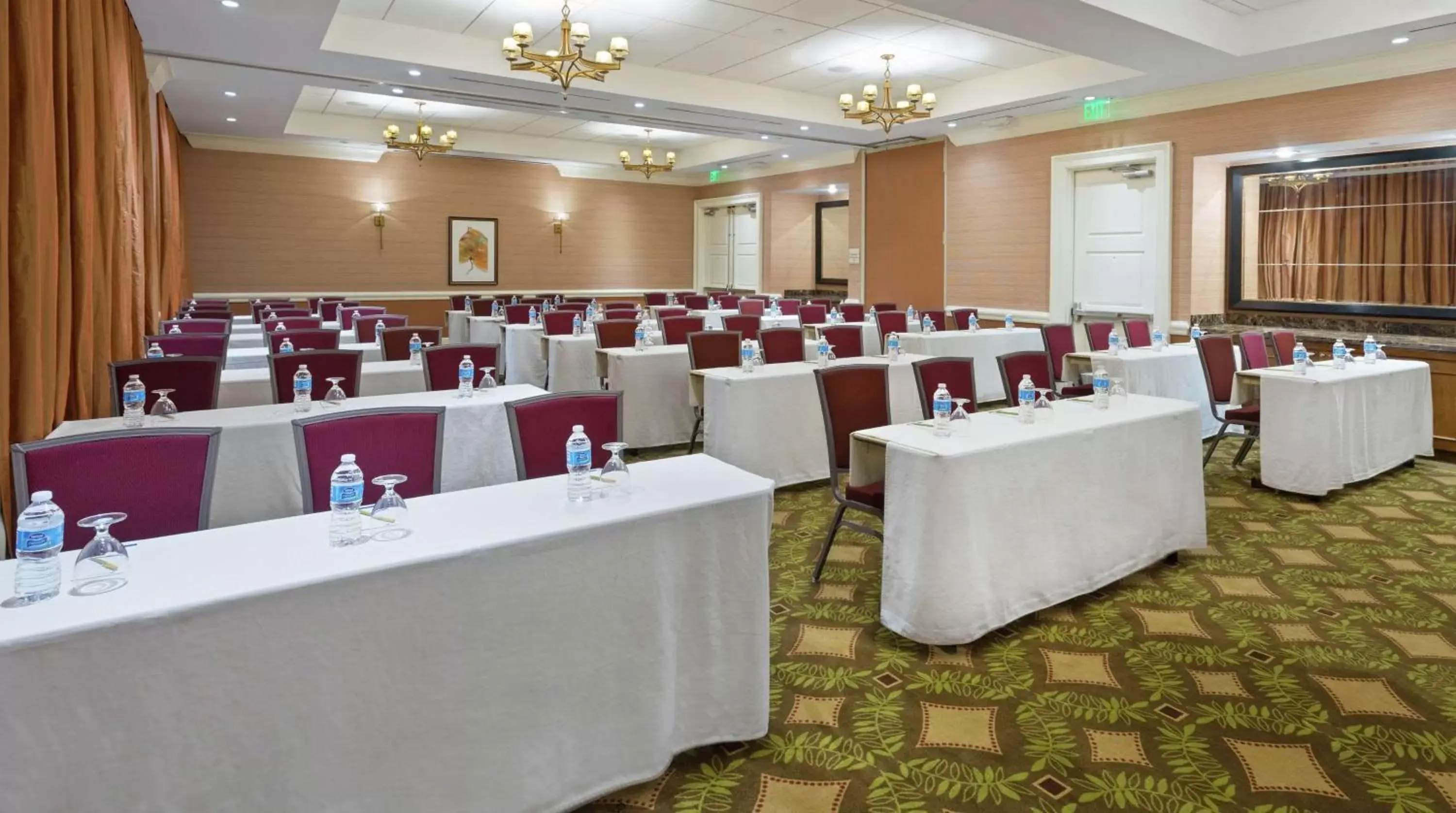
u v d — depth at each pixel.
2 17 2.97
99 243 4.96
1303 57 7.49
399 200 14.31
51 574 1.72
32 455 2.28
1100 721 2.76
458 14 7.71
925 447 3.23
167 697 1.68
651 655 2.34
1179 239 9.15
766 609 2.57
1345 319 8.13
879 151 12.94
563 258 15.99
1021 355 4.89
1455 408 6.73
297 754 1.83
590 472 2.65
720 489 2.54
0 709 1.53
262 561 1.93
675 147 15.14
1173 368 6.90
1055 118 10.26
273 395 4.73
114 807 1.65
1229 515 5.06
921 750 2.59
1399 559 4.28
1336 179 8.09
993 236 11.23
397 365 5.63
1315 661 3.18
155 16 6.66
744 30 8.08
